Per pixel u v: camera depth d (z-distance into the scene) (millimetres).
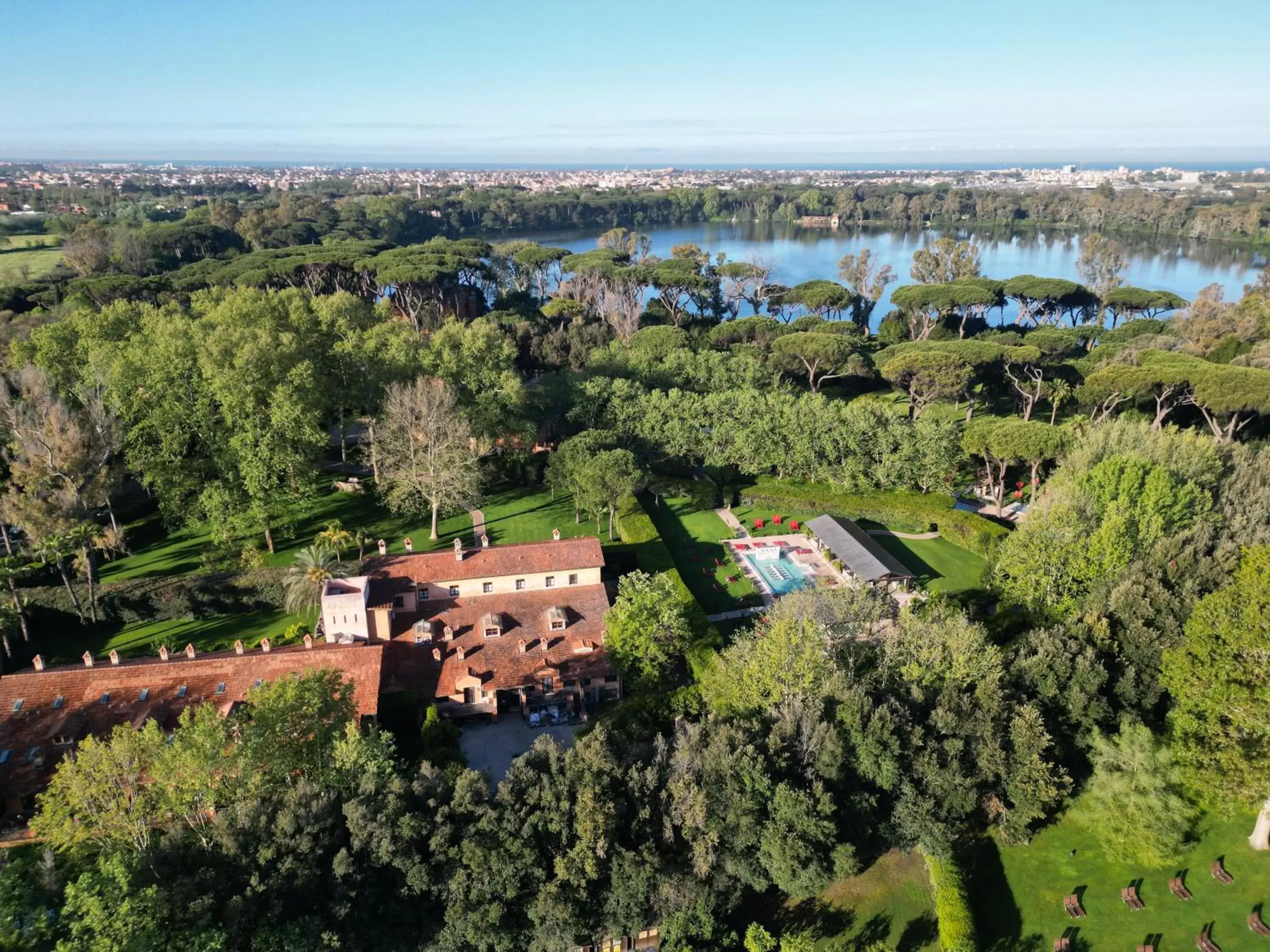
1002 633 69500
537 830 43906
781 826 46125
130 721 56031
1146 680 56188
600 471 89188
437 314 171000
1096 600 63031
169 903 37000
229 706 56438
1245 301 161375
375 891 41312
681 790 45531
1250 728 49438
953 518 96312
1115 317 186375
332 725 50906
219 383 84562
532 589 73875
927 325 174750
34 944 34500
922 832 50344
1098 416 119375
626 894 43250
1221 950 47062
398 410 92812
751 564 91625
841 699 53094
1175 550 64875
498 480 111938
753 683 55625
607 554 87062
